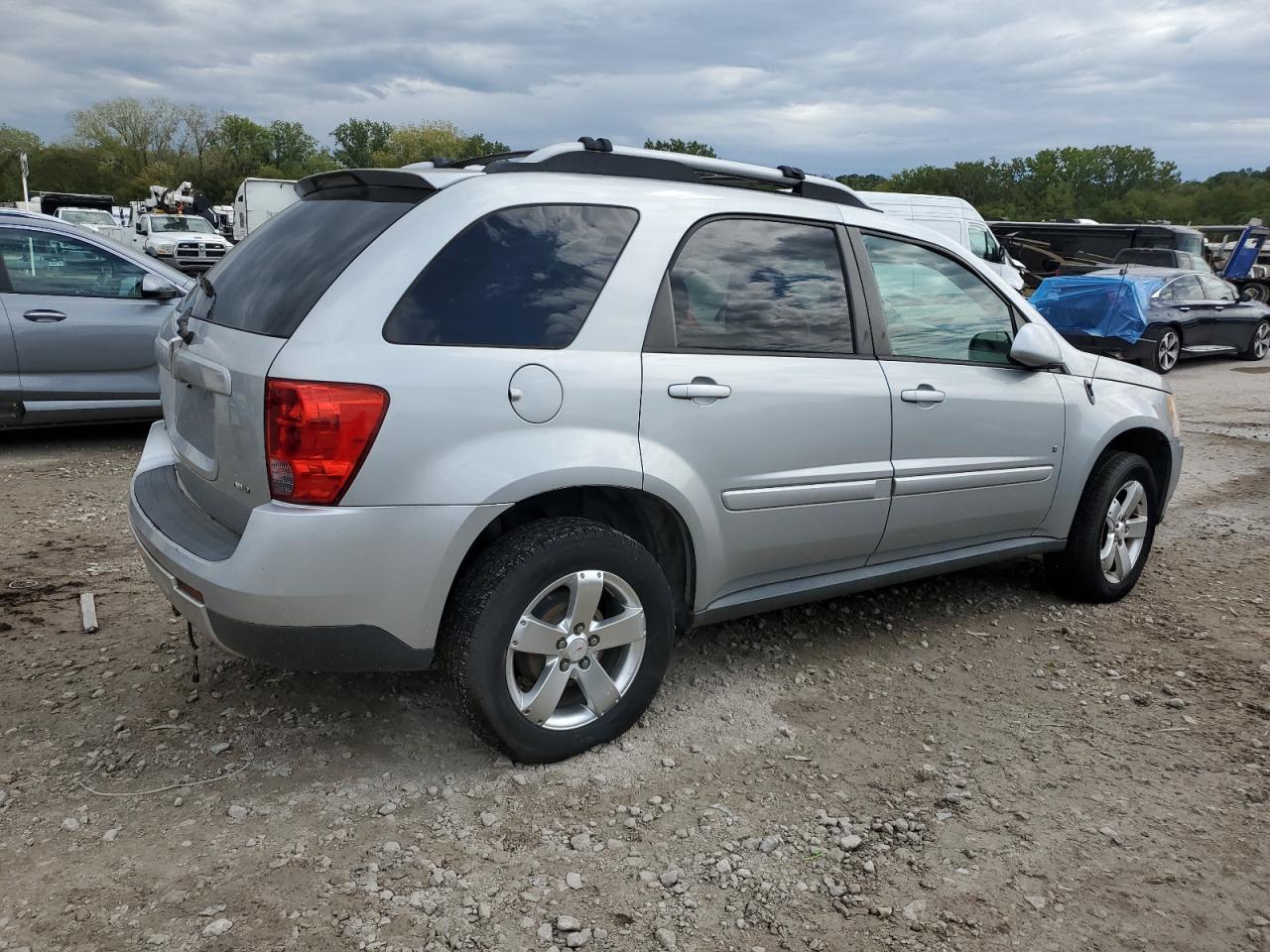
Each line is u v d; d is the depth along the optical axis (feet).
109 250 23.63
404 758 10.08
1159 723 11.45
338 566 8.52
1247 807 9.74
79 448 23.85
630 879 8.35
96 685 11.43
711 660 12.69
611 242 10.09
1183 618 14.87
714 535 10.64
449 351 8.90
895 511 12.26
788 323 11.33
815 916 7.97
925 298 12.83
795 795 9.67
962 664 12.92
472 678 9.16
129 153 276.82
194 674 11.22
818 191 12.34
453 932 7.63
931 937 7.77
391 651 8.99
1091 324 49.32
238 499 9.07
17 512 18.21
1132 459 14.98
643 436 9.88
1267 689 12.41
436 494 8.76
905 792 9.80
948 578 16.26
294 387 8.36
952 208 58.75
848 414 11.51
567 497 10.41
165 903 7.82
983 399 12.98
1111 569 15.38
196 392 9.91
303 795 9.37
